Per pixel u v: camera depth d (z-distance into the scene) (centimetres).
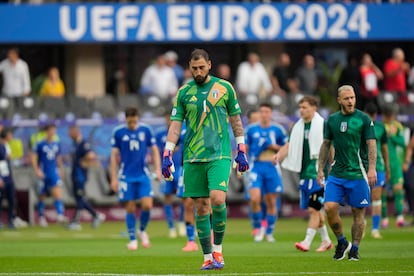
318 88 8200
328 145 3709
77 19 7600
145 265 3703
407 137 6806
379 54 8575
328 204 3672
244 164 3441
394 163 5903
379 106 7481
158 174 4841
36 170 6444
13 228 6309
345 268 3447
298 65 8481
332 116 3678
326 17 7850
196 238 5391
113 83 8238
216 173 3369
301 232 5653
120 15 7625
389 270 3369
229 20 7712
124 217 6894
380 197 5122
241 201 6888
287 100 7312
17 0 8081
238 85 7644
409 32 7981
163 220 6900
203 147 3384
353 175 3647
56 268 3638
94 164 6931
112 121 6962
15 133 6900
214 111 3403
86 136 6944
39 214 6619
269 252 4272
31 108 7112
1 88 8031
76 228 6269
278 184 5038
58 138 6638
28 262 3912
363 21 7906
